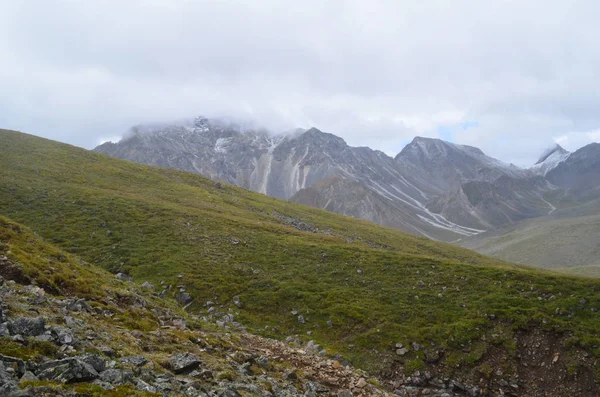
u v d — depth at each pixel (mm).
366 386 20656
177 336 18375
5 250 20312
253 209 102312
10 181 69938
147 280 42906
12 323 11805
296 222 96562
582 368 32156
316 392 17734
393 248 97250
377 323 38781
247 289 44281
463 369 33219
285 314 40531
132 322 18141
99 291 21219
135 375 11641
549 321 37094
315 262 54438
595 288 43500
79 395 9141
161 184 103312
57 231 54094
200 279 44438
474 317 39062
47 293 17672
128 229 57531
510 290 44281
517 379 32219
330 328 38375
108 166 107812
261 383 15320
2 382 8359
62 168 91125
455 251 117375
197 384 12406
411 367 33219
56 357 11039
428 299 43406
